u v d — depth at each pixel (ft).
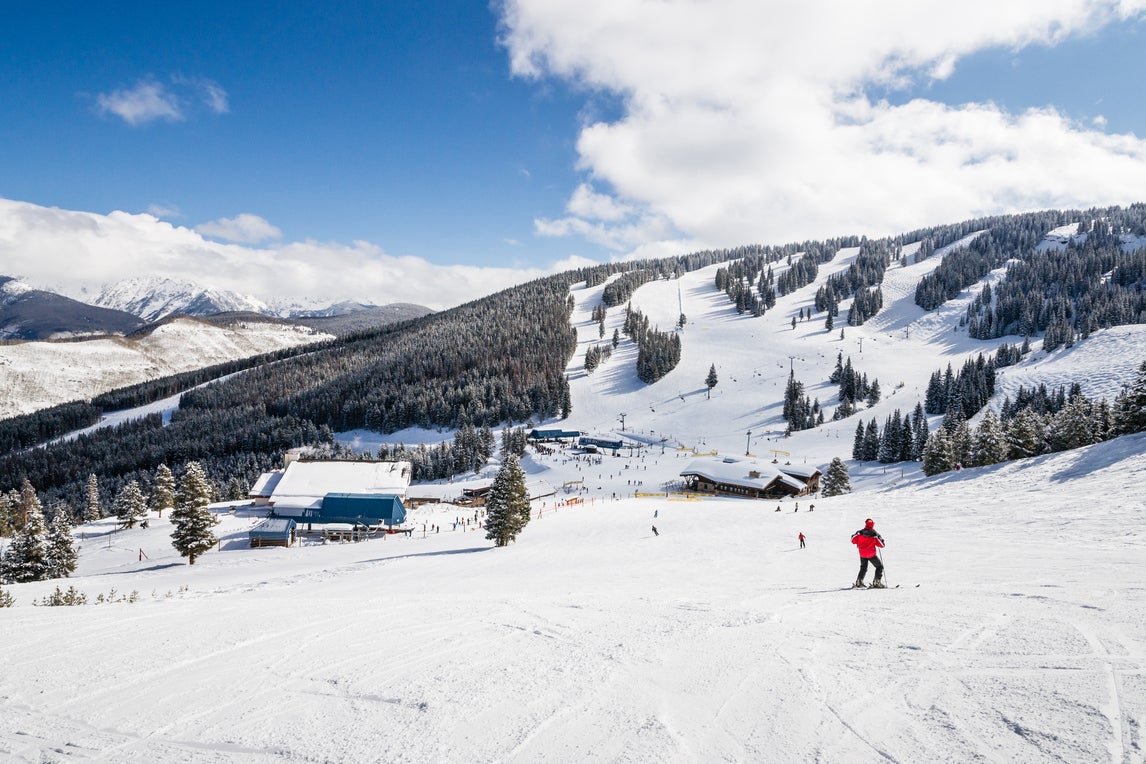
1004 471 119.44
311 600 35.12
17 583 132.87
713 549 85.56
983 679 16.49
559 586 51.13
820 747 13.04
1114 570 35.81
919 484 146.00
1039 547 52.01
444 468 375.86
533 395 537.65
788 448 395.34
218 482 372.79
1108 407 186.80
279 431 465.06
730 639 22.77
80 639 24.18
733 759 12.71
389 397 525.75
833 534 88.22
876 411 451.53
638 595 36.35
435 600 34.68
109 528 240.73
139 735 14.87
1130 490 72.90
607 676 18.57
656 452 404.16
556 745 13.70
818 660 19.36
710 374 551.18
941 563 47.39
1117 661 16.98
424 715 15.72
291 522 206.39
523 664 20.13
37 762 13.47
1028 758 11.82
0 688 18.37
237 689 18.13
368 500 226.79
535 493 275.18
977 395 390.01
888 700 15.57
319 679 18.95
